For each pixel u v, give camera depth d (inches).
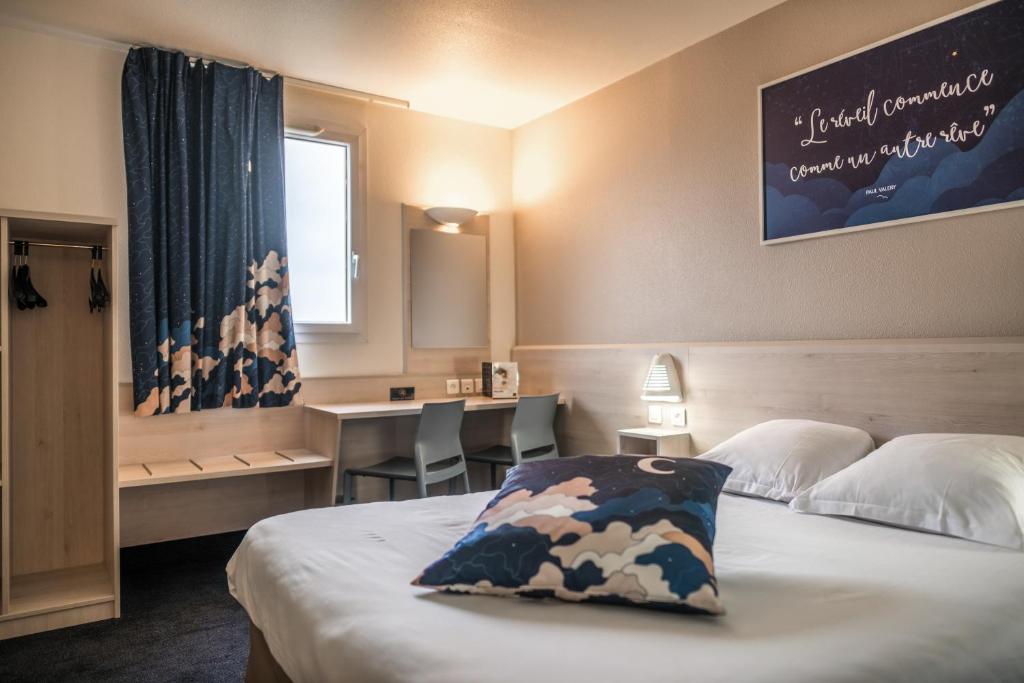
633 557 51.6
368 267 156.3
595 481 61.9
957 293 95.2
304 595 58.8
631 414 143.0
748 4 117.0
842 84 107.7
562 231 163.5
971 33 93.1
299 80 144.7
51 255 118.6
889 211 102.1
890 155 101.9
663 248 138.4
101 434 122.9
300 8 115.3
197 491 134.8
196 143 131.0
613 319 150.1
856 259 106.8
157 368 125.7
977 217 93.2
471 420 170.1
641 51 134.3
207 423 133.6
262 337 137.5
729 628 47.8
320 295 151.1
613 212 149.8
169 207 127.6
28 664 90.8
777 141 116.8
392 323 159.6
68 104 123.1
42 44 121.2
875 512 76.7
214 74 132.7
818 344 108.6
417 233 163.3
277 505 143.3
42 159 120.9
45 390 118.3
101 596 106.3
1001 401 87.7
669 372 130.8
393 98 156.4
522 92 154.2
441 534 72.9
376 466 139.1
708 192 129.6
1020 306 89.0
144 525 129.4
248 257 135.9
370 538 71.6
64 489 120.1
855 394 103.2
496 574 54.6
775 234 117.3
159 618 106.3
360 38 126.8
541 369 167.6
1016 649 50.1
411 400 157.4
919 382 95.8
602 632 47.0
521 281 176.7
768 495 90.5
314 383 147.2
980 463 73.5
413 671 42.9
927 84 97.7
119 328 125.9
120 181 127.3
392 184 160.2
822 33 111.0
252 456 134.9
